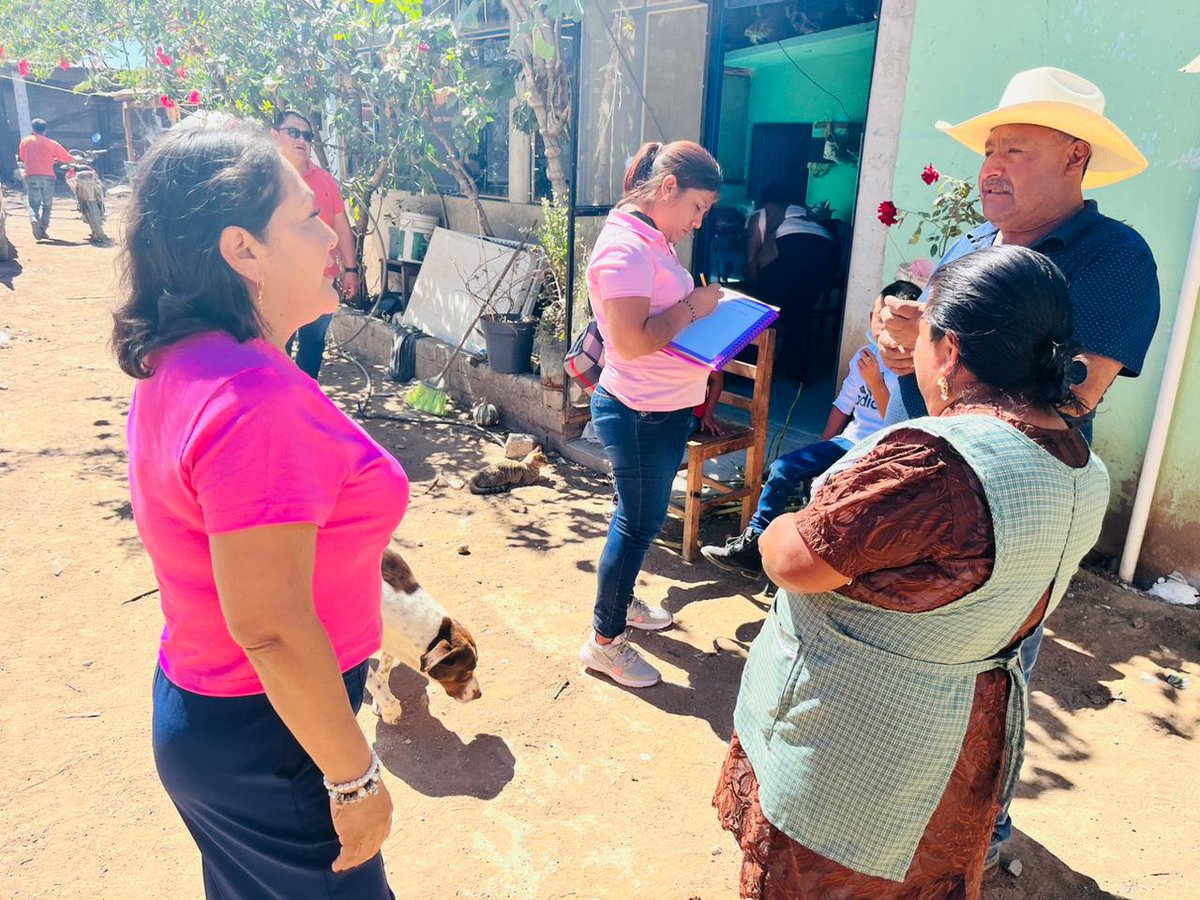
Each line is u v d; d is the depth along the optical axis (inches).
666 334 117.6
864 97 289.1
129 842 106.4
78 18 440.5
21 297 403.5
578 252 238.8
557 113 242.7
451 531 190.5
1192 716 131.6
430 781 117.8
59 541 179.6
